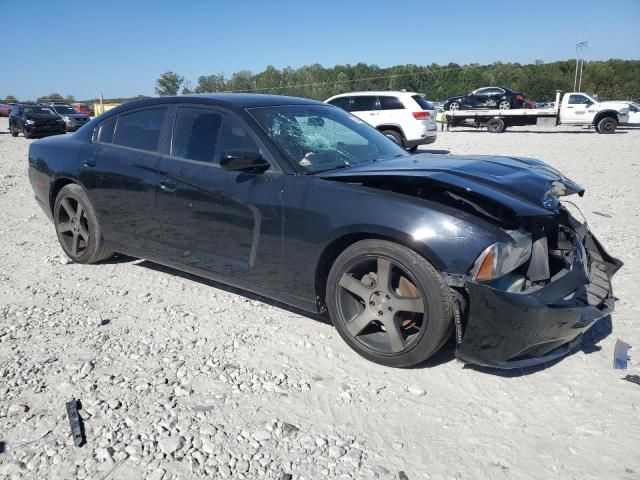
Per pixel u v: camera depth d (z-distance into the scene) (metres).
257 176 3.62
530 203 2.99
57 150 5.04
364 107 15.76
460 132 26.69
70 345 3.55
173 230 4.15
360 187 3.27
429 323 2.99
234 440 2.62
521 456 2.51
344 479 2.37
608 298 3.44
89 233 4.91
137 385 3.08
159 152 4.25
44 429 2.70
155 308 4.14
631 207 7.60
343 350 3.47
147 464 2.46
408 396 2.97
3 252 5.61
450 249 2.87
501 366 2.91
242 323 3.87
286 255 3.50
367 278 3.30
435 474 2.40
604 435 2.64
